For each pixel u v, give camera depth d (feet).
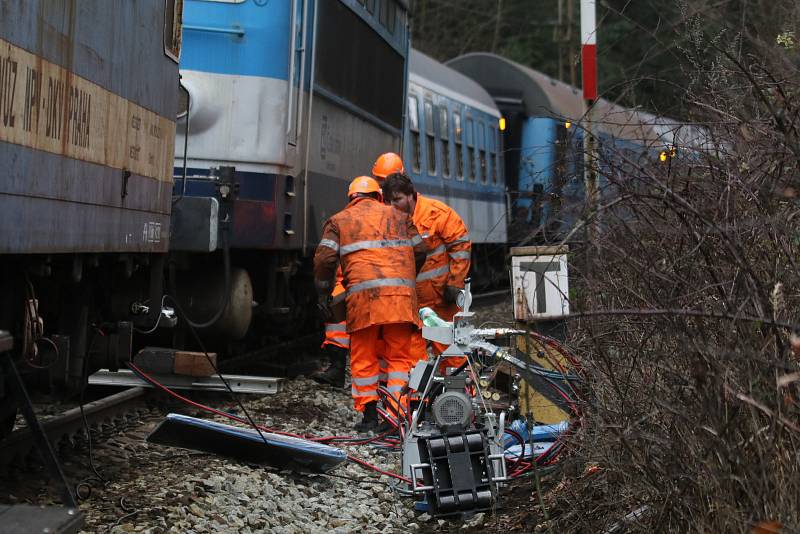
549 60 218.79
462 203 106.01
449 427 30.99
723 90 24.20
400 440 37.09
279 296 56.59
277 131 49.98
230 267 51.16
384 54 73.31
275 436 34.71
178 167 49.34
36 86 25.64
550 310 33.06
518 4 218.79
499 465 30.25
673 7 26.30
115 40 31.68
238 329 51.16
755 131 22.29
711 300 22.06
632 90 28.17
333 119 59.98
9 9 23.91
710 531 20.75
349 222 39.91
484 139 114.42
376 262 39.34
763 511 19.35
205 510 29.22
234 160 49.57
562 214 24.77
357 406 40.42
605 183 24.07
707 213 21.56
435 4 216.54
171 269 46.37
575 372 27.78
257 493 31.30
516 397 34.04
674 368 22.49
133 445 37.09
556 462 30.27
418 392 33.04
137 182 34.37
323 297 40.75
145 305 39.27
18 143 24.62
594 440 24.50
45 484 31.30
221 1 49.78
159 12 36.22
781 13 25.30
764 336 20.18
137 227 34.55
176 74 38.86
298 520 29.60
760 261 21.48
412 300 39.50
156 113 36.37
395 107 78.48
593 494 27.14
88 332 36.24
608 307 25.09
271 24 49.93
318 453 33.06
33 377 33.22
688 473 21.33
